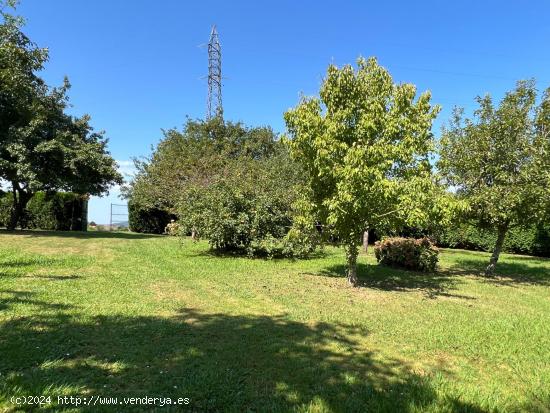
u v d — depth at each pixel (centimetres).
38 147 1859
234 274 1059
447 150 1255
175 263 1186
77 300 698
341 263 1350
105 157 2100
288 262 1343
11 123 1925
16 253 1217
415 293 927
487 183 1217
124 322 590
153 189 2628
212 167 2597
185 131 3612
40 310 625
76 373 418
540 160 1103
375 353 517
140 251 1441
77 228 2748
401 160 912
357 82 952
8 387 373
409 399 387
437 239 2344
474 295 941
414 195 873
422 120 923
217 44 4478
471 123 1242
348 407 370
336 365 470
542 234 1978
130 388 391
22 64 1891
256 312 691
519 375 470
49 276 898
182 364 452
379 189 841
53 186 2061
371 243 2438
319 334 580
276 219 1377
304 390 404
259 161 3009
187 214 1505
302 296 830
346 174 842
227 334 562
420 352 530
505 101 1205
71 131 2142
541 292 1033
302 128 941
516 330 645
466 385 433
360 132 916
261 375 434
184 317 638
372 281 1067
